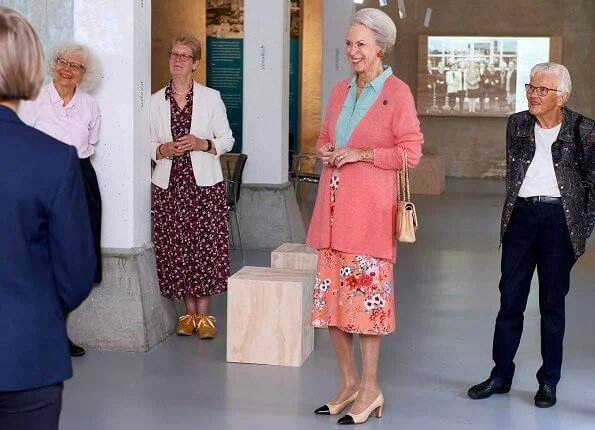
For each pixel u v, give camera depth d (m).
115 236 7.00
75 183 2.86
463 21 23.23
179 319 7.56
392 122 5.29
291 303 6.59
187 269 7.30
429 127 23.67
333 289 5.47
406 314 8.41
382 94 5.31
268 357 6.66
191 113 7.25
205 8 18.33
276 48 11.34
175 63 7.21
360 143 5.33
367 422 5.50
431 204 17.27
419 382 6.33
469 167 23.61
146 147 7.20
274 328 6.63
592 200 5.66
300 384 6.21
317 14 21.31
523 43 23.11
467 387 6.23
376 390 5.55
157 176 7.26
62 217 2.81
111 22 6.82
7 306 2.78
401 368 6.66
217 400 5.85
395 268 10.76
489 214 15.98
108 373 6.37
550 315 5.80
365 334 5.45
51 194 2.81
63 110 6.57
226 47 18.34
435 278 10.22
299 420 5.51
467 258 11.52
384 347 7.24
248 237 11.52
